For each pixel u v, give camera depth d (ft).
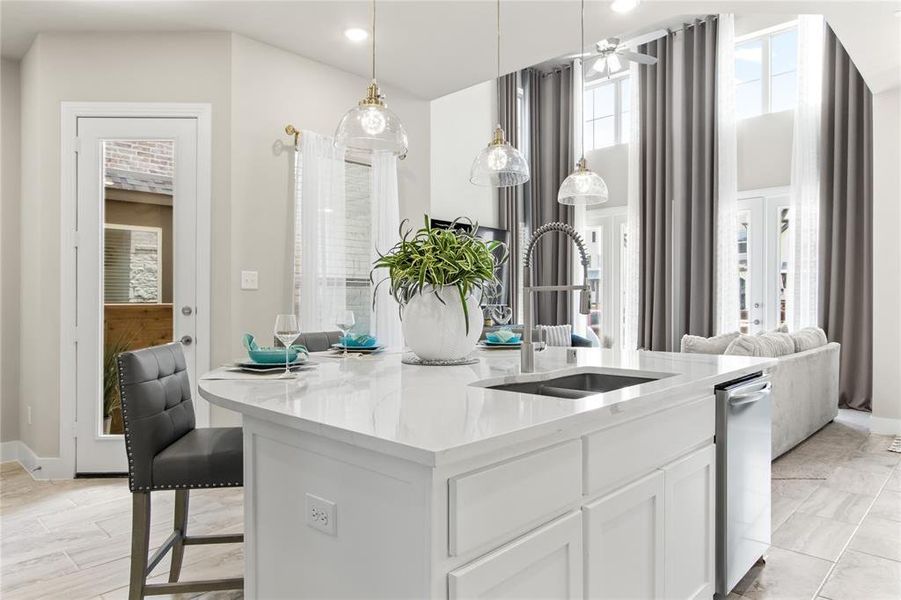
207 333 11.53
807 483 11.07
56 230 11.48
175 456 5.76
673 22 20.95
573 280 24.43
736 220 20.12
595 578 4.40
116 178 11.58
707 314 20.44
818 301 18.40
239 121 11.76
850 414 17.17
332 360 7.27
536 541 3.83
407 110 15.14
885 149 14.85
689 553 5.84
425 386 5.22
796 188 18.86
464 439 3.31
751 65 20.62
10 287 12.69
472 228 7.23
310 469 4.12
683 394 5.70
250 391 4.95
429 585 3.22
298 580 4.23
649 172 21.89
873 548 8.24
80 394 11.46
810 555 8.02
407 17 11.02
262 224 12.09
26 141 12.30
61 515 9.41
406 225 15.14
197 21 11.18
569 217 24.73
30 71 12.01
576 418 4.01
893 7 10.37
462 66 13.41
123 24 11.24
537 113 25.43
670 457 5.46
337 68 13.46
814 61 18.67
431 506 3.22
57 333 11.50
